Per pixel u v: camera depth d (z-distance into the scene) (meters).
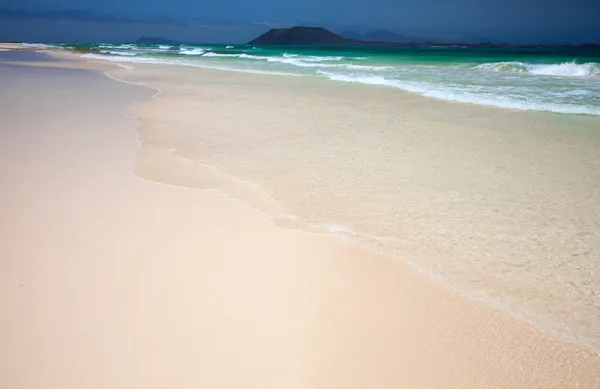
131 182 5.52
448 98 11.90
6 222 4.21
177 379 2.37
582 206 4.78
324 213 4.68
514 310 3.10
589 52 44.31
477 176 5.73
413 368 2.48
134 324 2.79
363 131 8.24
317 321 2.87
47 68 23.27
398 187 5.38
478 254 3.84
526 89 13.25
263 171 6.02
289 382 2.36
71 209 4.59
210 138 7.80
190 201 4.96
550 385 2.42
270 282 3.32
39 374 2.39
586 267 3.64
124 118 9.48
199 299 3.07
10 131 7.94
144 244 3.87
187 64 29.08
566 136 7.65
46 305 2.96
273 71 22.27
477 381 2.42
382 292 3.24
